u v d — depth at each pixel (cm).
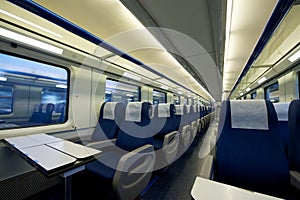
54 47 195
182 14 149
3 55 167
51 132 210
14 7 137
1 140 165
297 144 102
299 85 293
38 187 178
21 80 228
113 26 176
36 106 225
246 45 241
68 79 233
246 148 108
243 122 114
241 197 58
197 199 57
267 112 109
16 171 164
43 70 206
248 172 103
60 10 143
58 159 110
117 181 117
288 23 175
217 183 68
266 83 479
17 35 159
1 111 214
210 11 143
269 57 299
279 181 95
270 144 103
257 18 167
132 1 126
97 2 134
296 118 104
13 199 161
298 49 232
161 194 168
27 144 146
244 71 384
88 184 194
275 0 138
